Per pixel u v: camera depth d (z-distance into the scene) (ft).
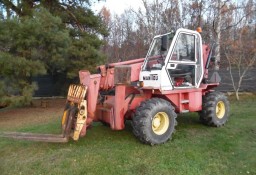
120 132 21.01
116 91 17.71
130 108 19.03
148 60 20.56
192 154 16.19
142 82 19.38
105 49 65.26
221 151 16.76
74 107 16.96
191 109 21.27
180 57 20.48
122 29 76.59
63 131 16.98
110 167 14.62
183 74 20.85
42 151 17.26
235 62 39.19
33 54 31.01
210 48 24.23
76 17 40.81
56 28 32.63
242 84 41.93
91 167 14.69
